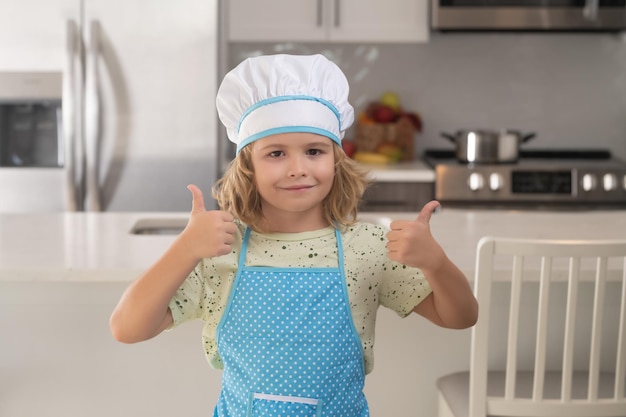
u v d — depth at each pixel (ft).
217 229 3.89
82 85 11.16
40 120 11.44
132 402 6.90
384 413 7.00
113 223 8.10
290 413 4.15
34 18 11.07
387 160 12.82
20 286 6.74
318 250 4.28
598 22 12.25
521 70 13.76
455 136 12.85
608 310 6.93
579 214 8.78
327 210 4.38
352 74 13.76
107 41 11.16
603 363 7.00
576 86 13.82
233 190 4.30
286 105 4.11
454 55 13.71
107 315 6.78
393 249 4.00
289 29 12.56
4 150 11.48
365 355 4.38
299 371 4.16
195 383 6.88
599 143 13.92
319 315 4.17
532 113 13.87
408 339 6.91
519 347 6.96
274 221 4.35
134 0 11.13
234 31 12.53
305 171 4.09
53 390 6.88
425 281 4.33
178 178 11.44
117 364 6.84
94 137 11.19
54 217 8.44
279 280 4.20
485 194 11.85
